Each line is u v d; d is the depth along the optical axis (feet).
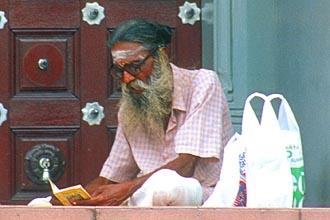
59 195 31.89
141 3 42.80
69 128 42.63
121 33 33.65
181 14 42.86
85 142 42.63
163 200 31.78
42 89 42.60
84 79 42.60
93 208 28.50
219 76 41.63
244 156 31.76
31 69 42.50
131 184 32.81
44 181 42.42
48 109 42.55
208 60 42.57
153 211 28.58
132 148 34.88
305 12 37.22
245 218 28.71
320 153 35.37
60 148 42.57
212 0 42.27
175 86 34.14
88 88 42.63
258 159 31.37
